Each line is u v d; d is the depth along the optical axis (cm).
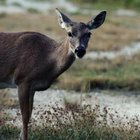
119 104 3850
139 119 3366
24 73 2766
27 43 2800
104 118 2975
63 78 4481
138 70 4947
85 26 2767
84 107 3184
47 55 2778
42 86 2794
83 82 4328
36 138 2781
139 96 4166
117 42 6744
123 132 2845
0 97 3669
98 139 2784
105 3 11631
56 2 12312
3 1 11719
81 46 2669
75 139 2764
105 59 5338
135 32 7706
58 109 3059
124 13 10325
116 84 4400
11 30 7312
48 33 7219
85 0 12012
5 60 2795
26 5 11294
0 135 2878
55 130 2812
